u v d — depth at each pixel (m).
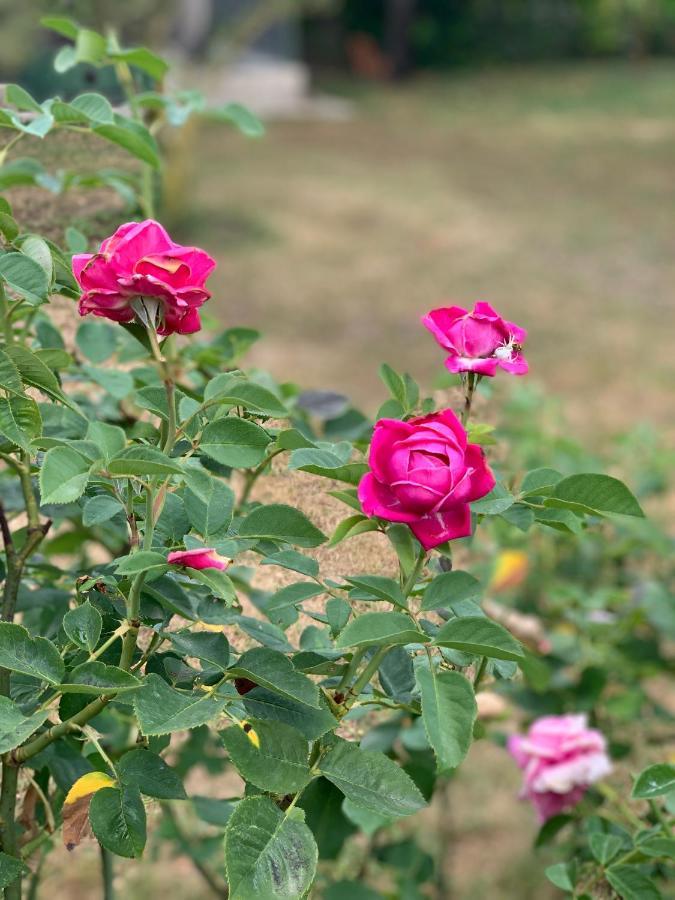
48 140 1.11
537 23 13.68
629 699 1.40
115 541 1.17
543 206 7.10
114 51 1.05
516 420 1.66
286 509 0.72
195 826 1.42
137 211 1.20
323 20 13.06
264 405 0.71
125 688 0.67
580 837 1.26
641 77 12.47
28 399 0.73
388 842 1.44
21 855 0.90
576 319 4.96
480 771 1.87
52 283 0.79
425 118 10.34
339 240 6.22
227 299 5.13
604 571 1.61
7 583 0.83
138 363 1.19
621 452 1.74
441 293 5.35
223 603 0.75
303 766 0.68
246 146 8.75
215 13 8.88
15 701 0.76
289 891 0.64
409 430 0.66
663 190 7.47
